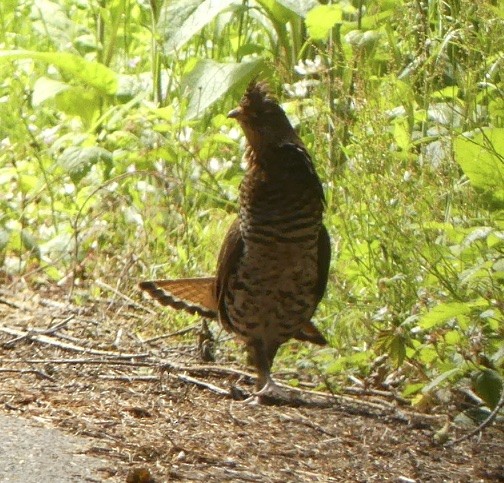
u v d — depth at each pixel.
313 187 9.66
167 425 8.29
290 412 9.03
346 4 14.34
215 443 7.94
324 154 11.85
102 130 14.88
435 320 8.74
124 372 9.73
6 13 19.39
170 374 9.70
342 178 11.52
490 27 9.98
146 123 13.77
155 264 12.20
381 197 9.97
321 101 11.97
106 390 9.08
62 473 6.91
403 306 9.91
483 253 9.21
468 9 10.37
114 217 12.82
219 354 10.80
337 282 10.66
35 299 11.94
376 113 10.49
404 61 12.29
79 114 15.23
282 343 10.02
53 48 17.50
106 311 11.64
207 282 10.30
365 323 9.95
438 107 10.85
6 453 7.17
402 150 10.76
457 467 7.96
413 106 11.00
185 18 13.58
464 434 8.67
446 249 9.48
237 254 9.81
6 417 8.05
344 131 12.34
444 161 10.08
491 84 10.10
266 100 9.59
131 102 14.09
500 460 8.16
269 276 9.70
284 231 9.58
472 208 9.83
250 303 9.80
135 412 8.53
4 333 10.64
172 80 14.91
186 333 11.16
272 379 9.87
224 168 13.50
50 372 9.51
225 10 14.40
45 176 13.31
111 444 7.61
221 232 12.25
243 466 7.50
